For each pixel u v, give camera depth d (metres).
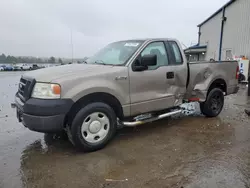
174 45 4.48
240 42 16.12
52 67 3.88
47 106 2.94
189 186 2.45
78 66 3.82
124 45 4.21
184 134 4.11
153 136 4.01
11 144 3.67
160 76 4.03
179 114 5.53
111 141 3.78
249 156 3.19
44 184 2.52
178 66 4.34
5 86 11.73
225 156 3.19
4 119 5.13
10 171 2.80
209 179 2.58
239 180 2.56
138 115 3.97
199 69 4.70
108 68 3.55
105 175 2.69
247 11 15.21
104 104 3.42
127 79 3.62
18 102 3.37
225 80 5.26
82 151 3.33
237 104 6.88
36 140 3.85
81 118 3.20
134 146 3.56
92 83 3.24
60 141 3.79
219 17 19.64
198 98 4.82
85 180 2.59
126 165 2.94
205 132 4.21
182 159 3.10
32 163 3.01
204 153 3.29
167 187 2.44
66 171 2.79
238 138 3.90
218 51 19.84
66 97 3.04
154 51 4.10
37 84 3.09
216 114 5.22
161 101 4.11
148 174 2.71
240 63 13.70
